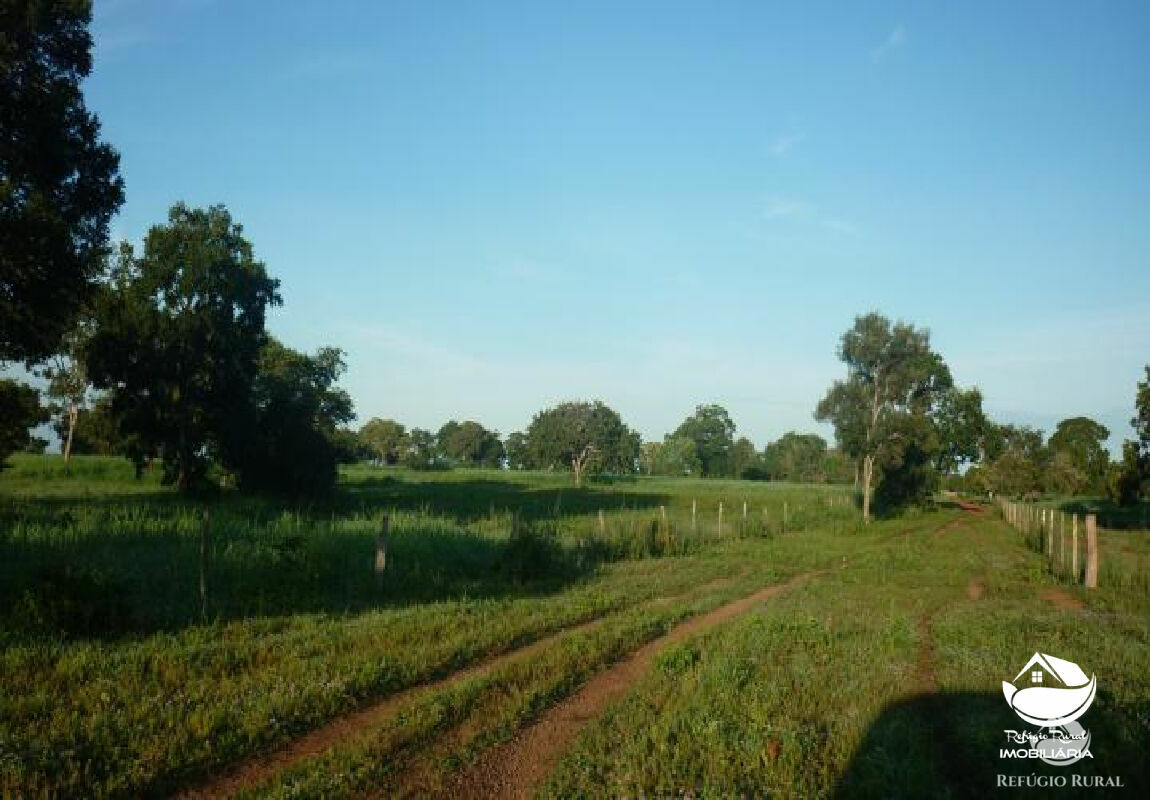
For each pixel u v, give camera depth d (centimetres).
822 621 1280
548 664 1009
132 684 876
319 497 4756
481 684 899
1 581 1318
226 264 4453
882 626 1242
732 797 599
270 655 1017
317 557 1623
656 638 1240
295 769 661
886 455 4775
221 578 1540
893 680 923
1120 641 1134
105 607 1135
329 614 1341
